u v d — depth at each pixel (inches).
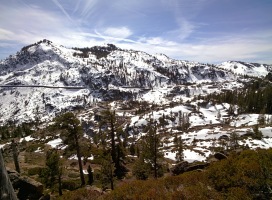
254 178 452.4
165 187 523.8
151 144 980.6
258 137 2452.0
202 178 526.0
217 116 5684.1
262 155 531.2
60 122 1016.9
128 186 550.9
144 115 6097.4
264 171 433.4
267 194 394.0
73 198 591.8
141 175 994.1
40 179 932.6
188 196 436.5
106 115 1267.2
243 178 454.3
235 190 418.9
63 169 985.5
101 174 898.7
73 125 1019.9
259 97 5275.6
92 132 4106.8
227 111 6018.7
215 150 2128.4
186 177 545.0
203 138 3191.4
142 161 1029.2
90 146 1744.6
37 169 1132.5
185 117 5629.9
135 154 2055.9
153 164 1019.3
